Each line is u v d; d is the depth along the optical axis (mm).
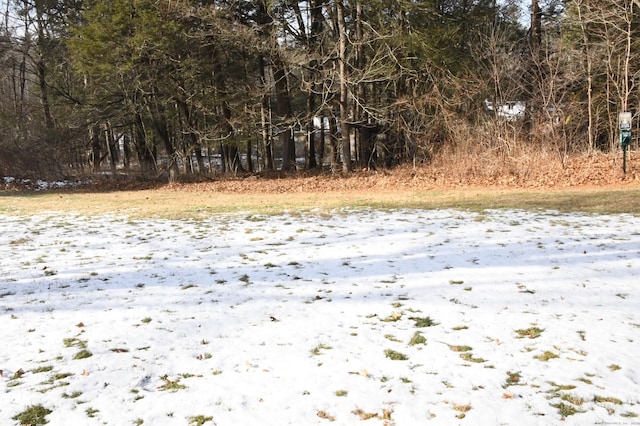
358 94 23109
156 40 20719
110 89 23094
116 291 6262
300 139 40062
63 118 25219
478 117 20625
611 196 12312
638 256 6855
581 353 4090
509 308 5215
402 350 4309
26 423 3299
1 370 4094
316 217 11625
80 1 28203
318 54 21625
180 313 5406
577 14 20672
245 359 4223
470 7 22531
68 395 3668
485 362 4012
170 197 17922
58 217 13078
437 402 3406
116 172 28750
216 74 23672
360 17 21578
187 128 24531
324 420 3232
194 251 8453
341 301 5664
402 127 21719
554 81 19016
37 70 29297
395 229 9633
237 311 5426
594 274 6180
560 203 11797
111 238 9820
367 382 3736
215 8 21219
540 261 6840
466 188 16297
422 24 21047
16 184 23844
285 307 5516
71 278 6914
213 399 3555
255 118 24000
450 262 7023
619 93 19406
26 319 5316
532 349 4215
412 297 5695
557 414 3195
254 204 14695
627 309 5035
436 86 20281
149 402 3543
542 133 18406
